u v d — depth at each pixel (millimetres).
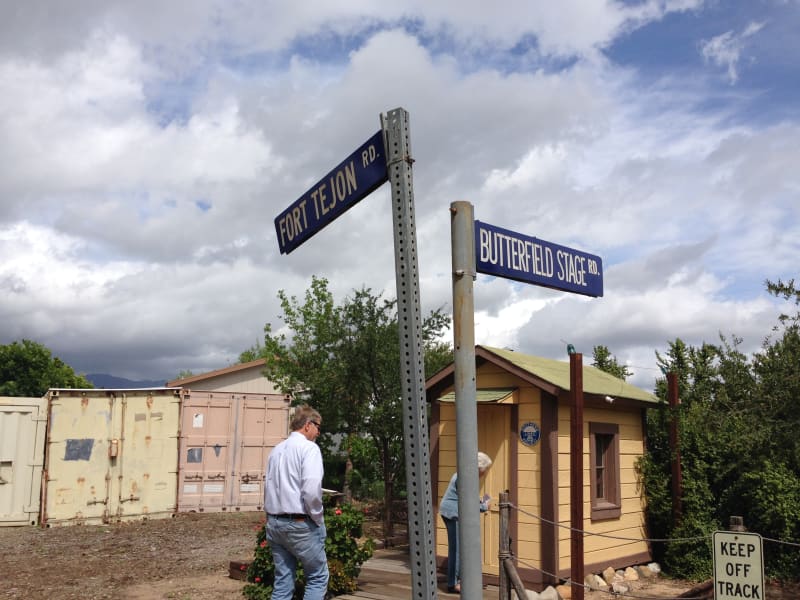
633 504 11305
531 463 9586
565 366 11789
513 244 3836
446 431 10656
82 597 8578
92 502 15500
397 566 10719
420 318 2955
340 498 13383
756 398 9062
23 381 35438
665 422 11797
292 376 17109
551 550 9172
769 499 10266
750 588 4602
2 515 14828
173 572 10141
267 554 8078
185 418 16859
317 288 17031
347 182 3459
